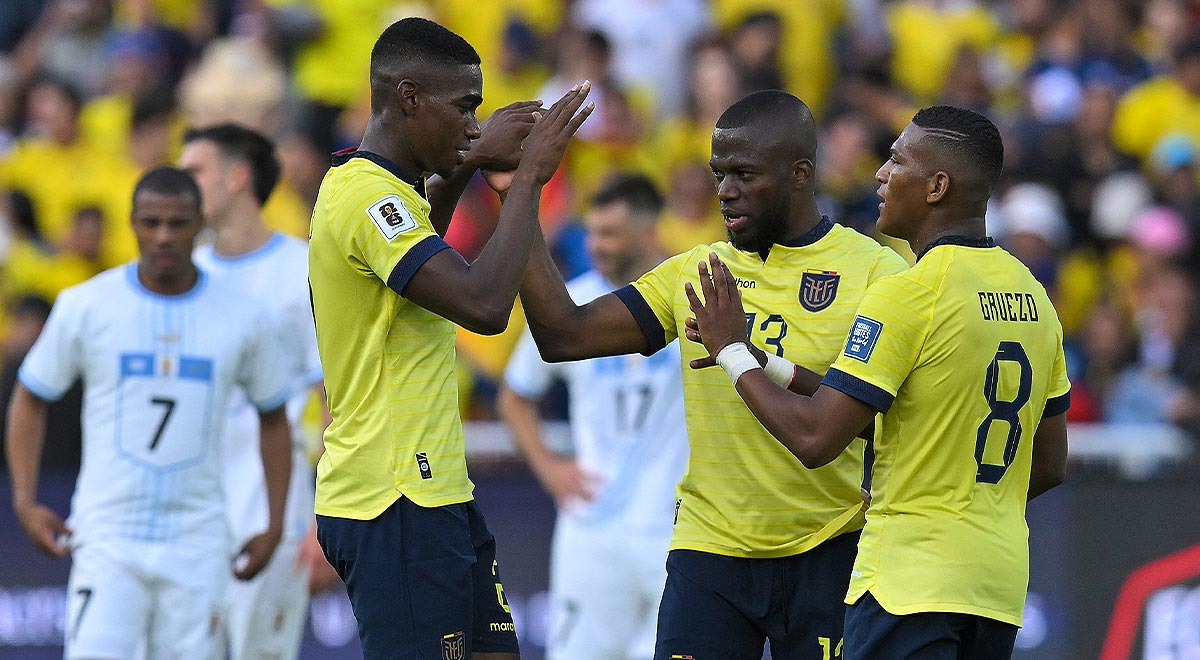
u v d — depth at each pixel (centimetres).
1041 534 2738
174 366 2083
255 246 2314
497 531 2731
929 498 1512
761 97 1653
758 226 1658
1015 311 1530
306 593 2327
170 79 3953
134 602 2044
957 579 1493
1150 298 3531
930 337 1502
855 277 1664
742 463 1667
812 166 1662
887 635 1507
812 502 1661
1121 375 3294
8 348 2972
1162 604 2705
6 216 3522
